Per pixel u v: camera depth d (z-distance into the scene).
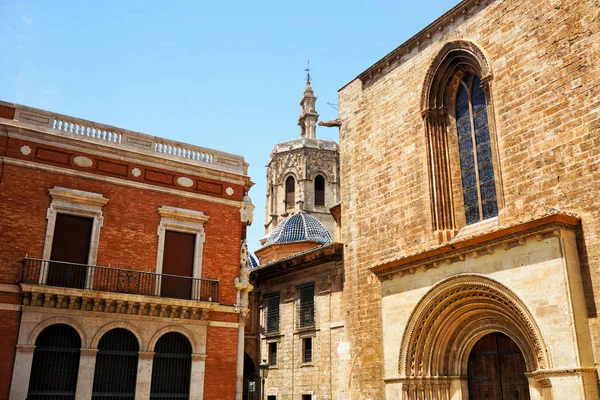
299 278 34.47
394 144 25.73
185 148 26.42
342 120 29.62
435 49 24.47
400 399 21.55
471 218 22.38
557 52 19.31
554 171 18.64
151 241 24.30
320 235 46.41
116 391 22.08
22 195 22.17
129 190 24.41
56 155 23.23
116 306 22.47
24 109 23.22
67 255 22.64
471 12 23.05
